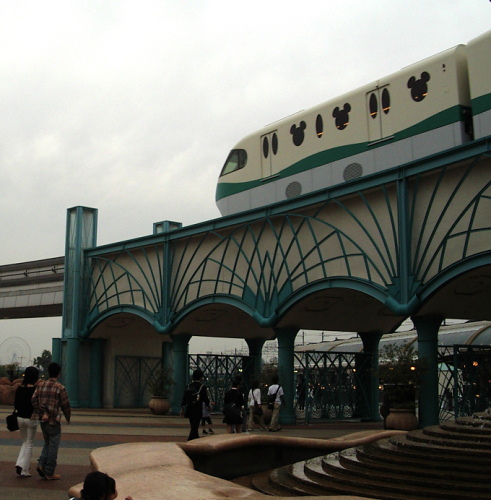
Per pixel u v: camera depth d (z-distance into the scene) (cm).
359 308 2558
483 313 2181
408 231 1931
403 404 1980
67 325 3338
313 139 2345
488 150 1719
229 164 2703
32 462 1331
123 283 3106
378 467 955
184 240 2802
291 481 1009
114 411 3084
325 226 2205
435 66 1992
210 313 2853
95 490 528
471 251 1783
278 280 2362
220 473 1129
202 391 1612
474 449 966
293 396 2425
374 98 2161
